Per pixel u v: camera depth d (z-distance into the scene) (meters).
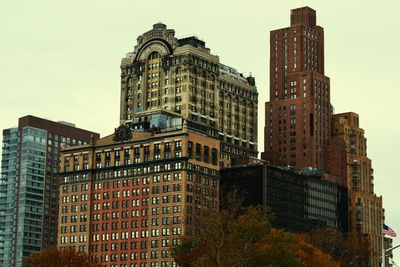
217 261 174.12
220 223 181.12
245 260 182.88
